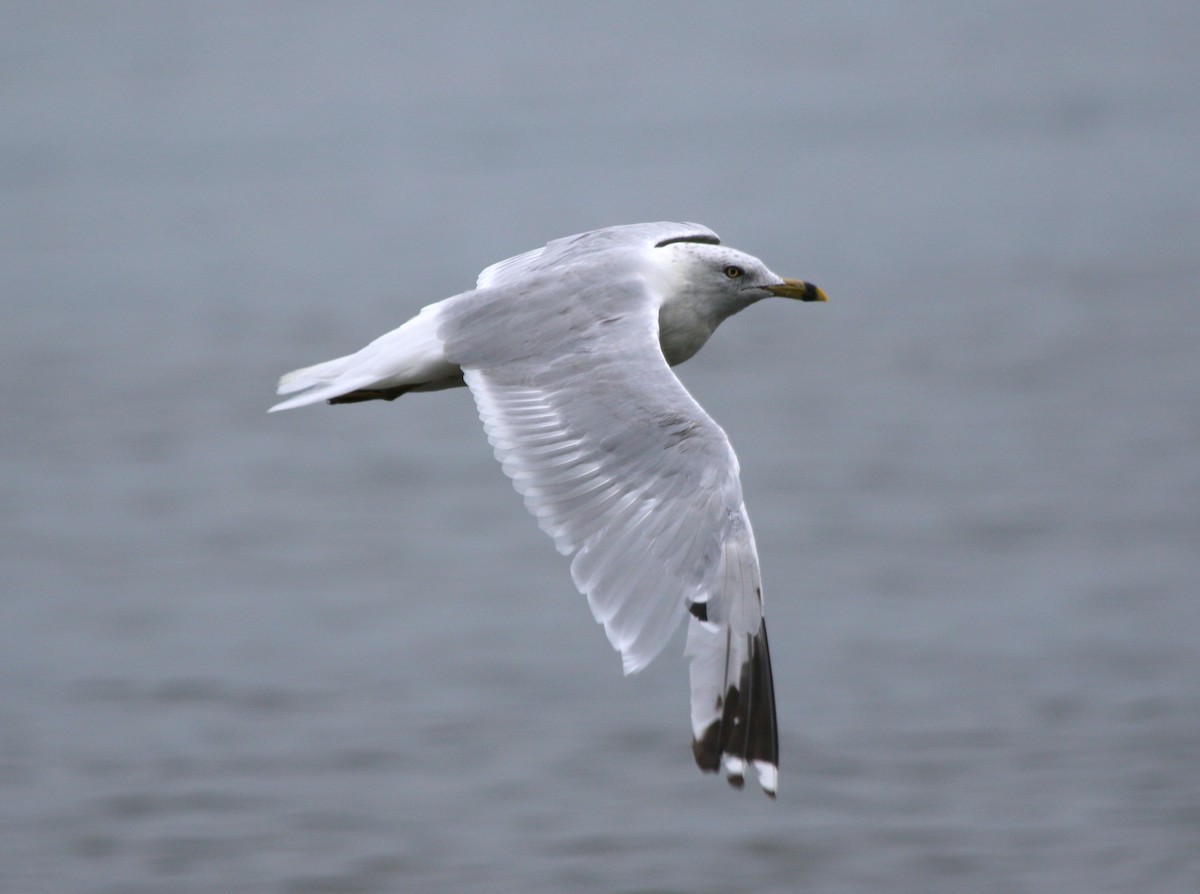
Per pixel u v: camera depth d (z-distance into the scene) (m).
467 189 47.81
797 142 56.72
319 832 12.48
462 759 13.62
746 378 27.06
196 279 35.62
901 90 71.50
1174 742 13.54
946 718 14.07
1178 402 24.30
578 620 16.72
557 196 46.16
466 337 7.12
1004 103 66.06
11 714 14.42
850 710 14.26
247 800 12.91
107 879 11.79
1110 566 17.62
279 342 29.66
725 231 41.03
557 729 14.15
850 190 46.88
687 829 12.47
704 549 6.13
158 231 41.81
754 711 6.00
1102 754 13.38
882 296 33.41
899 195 46.09
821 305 32.91
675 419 6.43
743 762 5.96
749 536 6.17
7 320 31.67
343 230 41.66
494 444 6.68
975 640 15.69
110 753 13.72
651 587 6.14
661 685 15.05
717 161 52.44
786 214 43.47
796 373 27.25
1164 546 18.23
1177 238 38.66
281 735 14.03
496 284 7.81
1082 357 27.38
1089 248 37.78
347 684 15.09
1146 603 16.58
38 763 13.45
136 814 12.77
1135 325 29.64
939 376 26.58
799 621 16.28
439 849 12.23
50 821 12.56
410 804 12.90
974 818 12.40
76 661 15.66
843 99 68.56
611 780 13.27
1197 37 86.81
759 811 12.58
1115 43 85.75
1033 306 31.72
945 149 54.66
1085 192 46.06
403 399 26.95
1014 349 28.22
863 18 98.94
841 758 13.44
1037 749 13.43
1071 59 80.38
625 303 7.19
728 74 78.56
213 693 14.90
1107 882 11.62
